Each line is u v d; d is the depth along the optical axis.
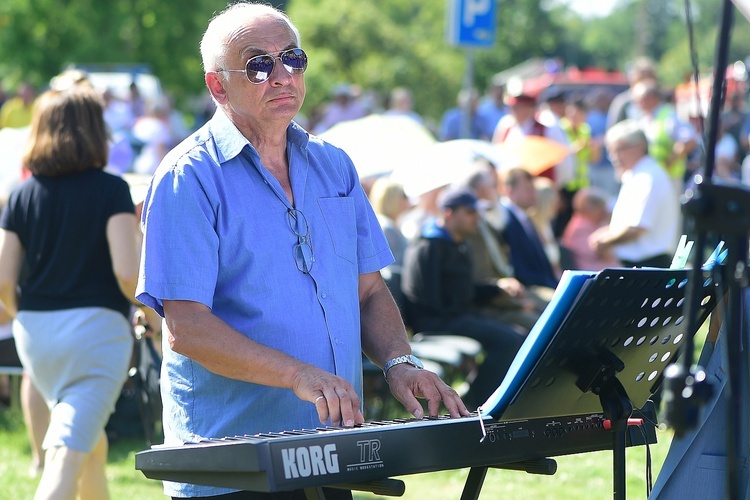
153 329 10.27
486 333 16.34
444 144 20.69
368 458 5.41
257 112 6.44
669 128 25.20
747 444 6.23
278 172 6.66
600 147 30.14
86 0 50.97
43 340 9.52
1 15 51.09
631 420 6.83
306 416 6.44
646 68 28.48
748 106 27.73
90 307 9.52
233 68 6.40
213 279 6.27
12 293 9.73
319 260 6.58
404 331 7.02
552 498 12.49
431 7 103.00
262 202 6.46
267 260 6.40
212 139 6.50
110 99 30.55
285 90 6.43
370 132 22.48
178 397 6.55
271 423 6.40
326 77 68.06
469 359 17.95
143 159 27.33
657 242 18.42
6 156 17.25
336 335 6.55
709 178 4.76
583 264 21.17
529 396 5.86
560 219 25.78
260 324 6.36
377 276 7.21
